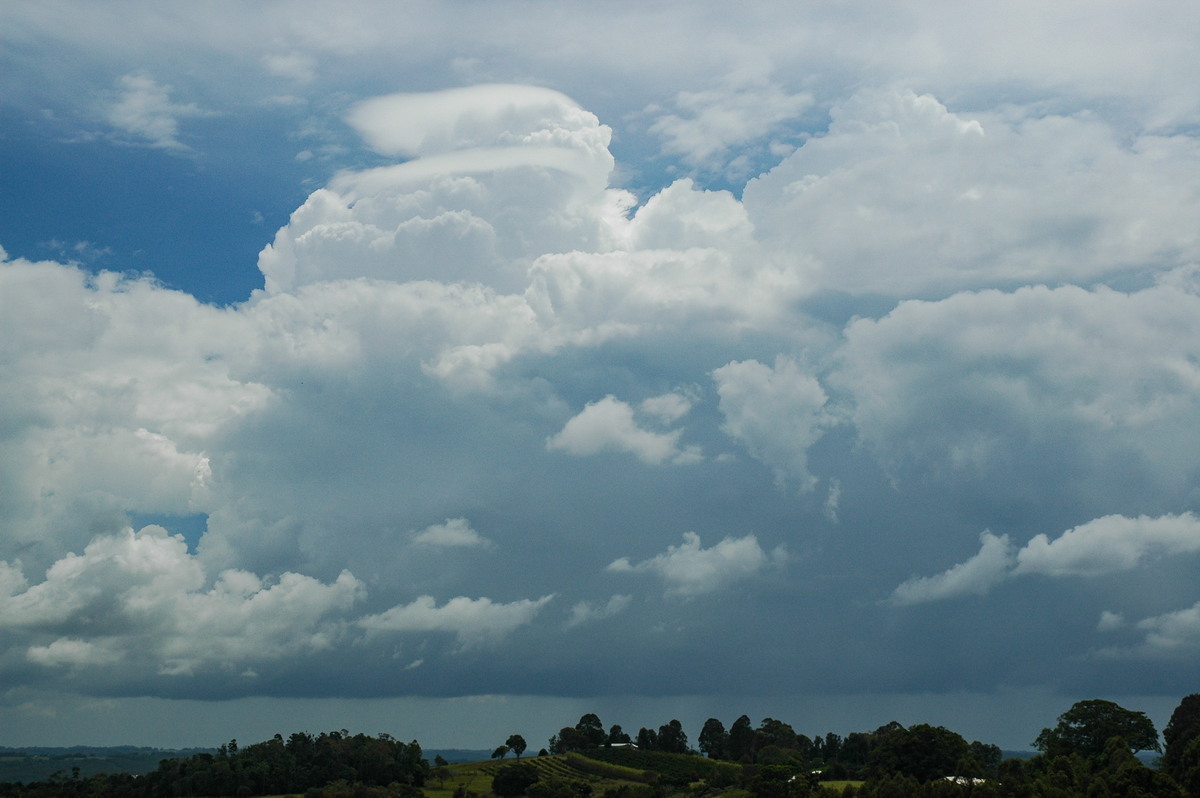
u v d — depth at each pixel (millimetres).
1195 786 198125
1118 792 192375
